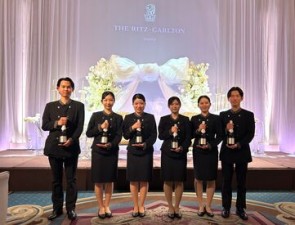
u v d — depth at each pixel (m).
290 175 4.72
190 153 5.72
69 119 3.27
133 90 6.44
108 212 3.38
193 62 6.71
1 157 5.31
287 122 6.77
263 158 5.72
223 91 6.79
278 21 6.79
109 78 6.12
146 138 3.42
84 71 6.60
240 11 6.82
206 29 6.86
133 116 3.46
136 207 3.42
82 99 6.26
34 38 6.36
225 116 3.46
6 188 2.60
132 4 6.72
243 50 6.79
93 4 6.62
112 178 3.33
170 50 6.80
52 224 3.16
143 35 6.75
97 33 6.63
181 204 3.87
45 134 6.21
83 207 3.72
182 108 6.24
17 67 6.39
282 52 6.80
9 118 6.36
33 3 6.36
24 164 4.64
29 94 6.34
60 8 6.46
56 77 6.43
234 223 3.24
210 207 3.51
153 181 4.51
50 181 4.43
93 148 3.34
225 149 3.39
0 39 6.23
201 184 3.47
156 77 6.51
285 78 6.80
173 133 3.35
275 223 3.29
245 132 3.39
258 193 4.48
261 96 6.79
